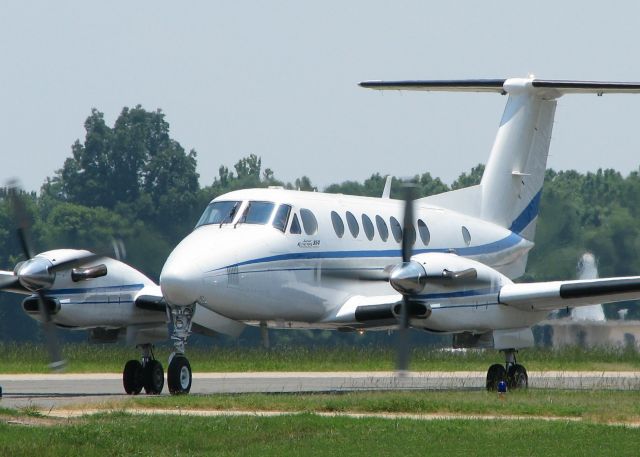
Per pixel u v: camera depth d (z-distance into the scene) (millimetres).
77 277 65188
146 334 68125
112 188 186375
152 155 189750
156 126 191250
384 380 85375
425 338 156750
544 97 81562
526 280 138375
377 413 53750
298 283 65312
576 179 189375
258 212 65188
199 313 62688
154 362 68375
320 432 46344
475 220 79562
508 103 82062
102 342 69312
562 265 139500
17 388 74125
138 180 188375
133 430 45188
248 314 63688
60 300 65000
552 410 53688
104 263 67000
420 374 93750
